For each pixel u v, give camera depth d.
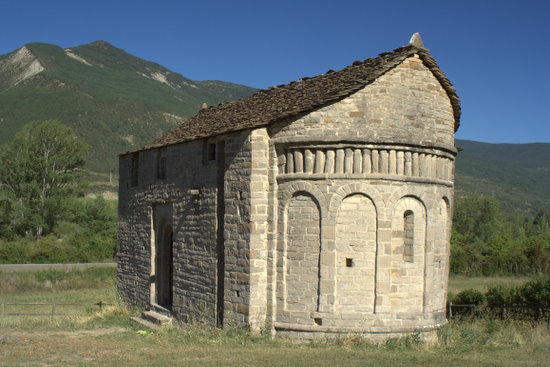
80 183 61.78
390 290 16.47
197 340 16.95
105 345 16.52
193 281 19.78
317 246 16.48
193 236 19.95
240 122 18.92
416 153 16.98
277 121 16.94
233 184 17.72
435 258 17.78
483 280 43.44
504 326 20.17
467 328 18.62
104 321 21.45
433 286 17.55
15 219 56.44
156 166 23.41
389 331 16.28
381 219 16.39
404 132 16.81
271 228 17.03
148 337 17.89
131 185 26.06
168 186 22.16
